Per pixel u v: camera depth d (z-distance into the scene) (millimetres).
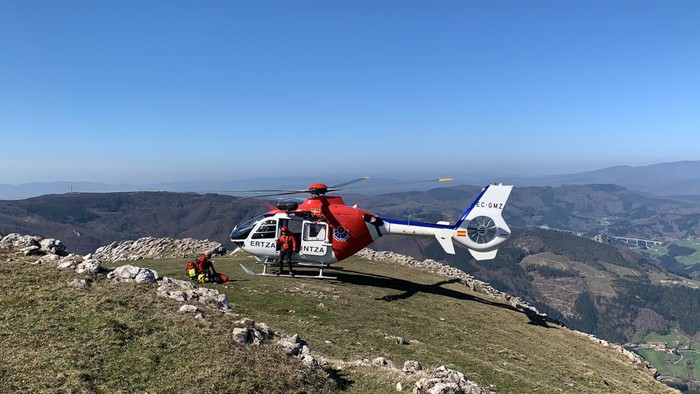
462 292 35219
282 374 11719
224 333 13031
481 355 20672
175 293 15523
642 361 29562
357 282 31109
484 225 29531
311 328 19234
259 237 28844
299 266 33781
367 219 29016
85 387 9648
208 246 41125
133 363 10859
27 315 12266
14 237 19734
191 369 10977
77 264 16688
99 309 13094
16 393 9055
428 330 22859
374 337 19844
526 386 17438
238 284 25156
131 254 39750
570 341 28609
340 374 13453
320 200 29312
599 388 19719
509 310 32719
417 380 13008
